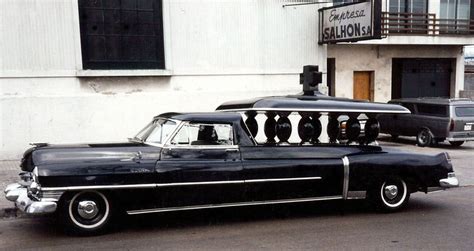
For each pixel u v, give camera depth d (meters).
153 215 7.21
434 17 19.55
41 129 11.64
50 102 11.66
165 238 6.07
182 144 6.55
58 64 11.72
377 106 7.56
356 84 19.25
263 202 6.89
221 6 13.47
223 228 6.57
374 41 18.23
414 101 16.47
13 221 6.95
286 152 7.02
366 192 7.42
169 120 6.83
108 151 6.29
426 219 7.12
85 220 6.13
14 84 11.36
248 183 6.72
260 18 14.03
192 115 6.71
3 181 9.12
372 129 7.84
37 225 6.71
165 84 13.00
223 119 6.80
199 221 6.92
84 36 12.02
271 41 14.25
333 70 18.59
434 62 20.89
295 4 14.12
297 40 14.62
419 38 18.91
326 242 5.91
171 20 12.89
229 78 13.75
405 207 7.93
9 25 11.18
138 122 12.70
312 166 7.05
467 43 19.78
